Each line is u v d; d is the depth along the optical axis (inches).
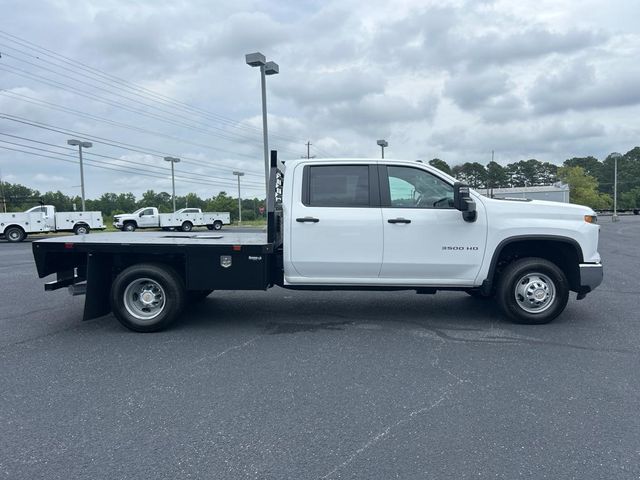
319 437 137.7
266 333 244.5
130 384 178.4
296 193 250.5
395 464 123.6
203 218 1660.9
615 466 121.5
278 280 261.0
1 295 362.6
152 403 161.6
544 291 248.4
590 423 144.3
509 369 189.5
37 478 119.0
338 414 151.9
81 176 1562.5
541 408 154.7
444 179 248.1
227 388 173.5
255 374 187.0
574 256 249.6
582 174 3614.7
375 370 189.6
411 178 249.9
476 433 138.9
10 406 160.2
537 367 191.5
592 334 235.9
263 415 151.7
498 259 254.4
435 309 291.9
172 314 248.2
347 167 251.0
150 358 208.4
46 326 266.4
